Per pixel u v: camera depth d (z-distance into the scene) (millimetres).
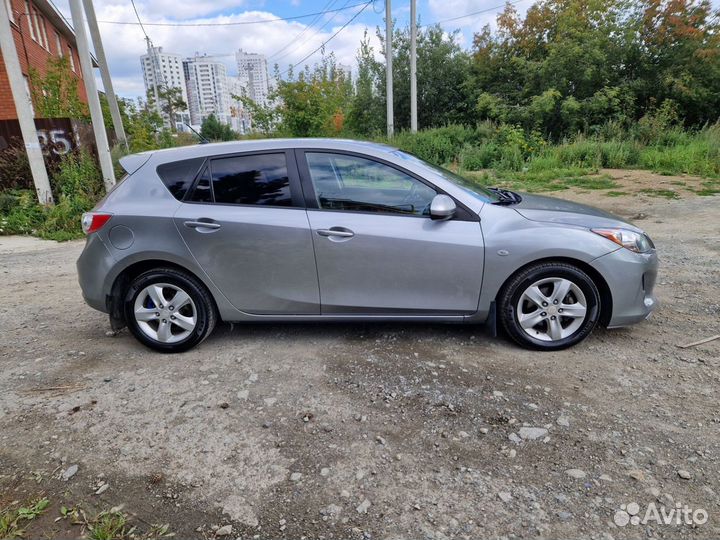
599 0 20328
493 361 3482
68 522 2195
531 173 13789
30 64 18000
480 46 24141
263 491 2342
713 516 2115
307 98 20531
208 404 3068
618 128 17438
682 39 19547
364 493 2309
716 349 3562
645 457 2479
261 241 3551
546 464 2457
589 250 3430
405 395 3090
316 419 2881
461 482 2357
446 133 19203
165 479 2438
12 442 2750
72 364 3654
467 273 3498
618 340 3752
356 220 3514
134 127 19734
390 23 19875
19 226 9391
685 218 8062
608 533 2047
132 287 3717
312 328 4133
